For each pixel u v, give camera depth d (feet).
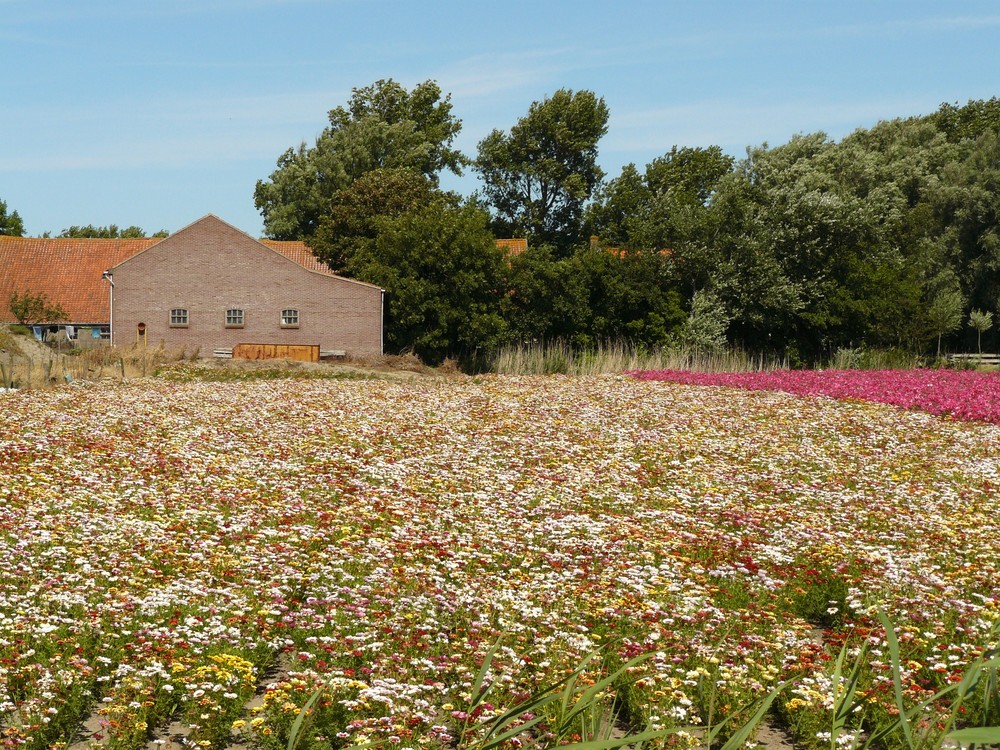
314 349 161.58
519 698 23.56
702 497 51.67
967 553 39.60
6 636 25.95
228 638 27.17
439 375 147.13
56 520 38.78
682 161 285.64
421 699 23.56
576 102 271.49
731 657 27.43
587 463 61.31
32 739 21.21
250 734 23.08
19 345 126.72
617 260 187.93
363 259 180.14
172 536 37.73
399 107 275.59
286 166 257.14
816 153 256.73
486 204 278.05
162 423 72.90
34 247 206.69
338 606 30.37
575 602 31.71
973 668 14.87
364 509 43.83
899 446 73.87
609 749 13.20
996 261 215.10
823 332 195.42
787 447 71.56
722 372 147.02
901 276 207.82
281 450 62.23
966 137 297.33
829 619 33.88
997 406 93.76
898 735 22.03
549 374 147.43
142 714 22.44
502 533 41.04
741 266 188.55
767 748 23.38
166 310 169.07
